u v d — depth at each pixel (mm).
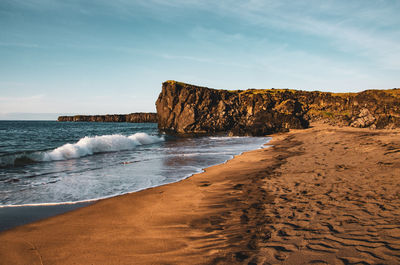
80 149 17484
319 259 3250
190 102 65375
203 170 11414
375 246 3471
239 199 6484
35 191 7801
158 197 7012
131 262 3502
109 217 5461
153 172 11000
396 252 3262
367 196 5820
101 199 6910
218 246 3900
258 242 3932
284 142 26391
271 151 18031
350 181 7352
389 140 16688
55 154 15383
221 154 17672
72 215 5613
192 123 62656
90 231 4684
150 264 3428
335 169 9352
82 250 3912
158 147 23781
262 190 7207
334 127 52125
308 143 22125
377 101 59406
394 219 4363
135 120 173375
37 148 21875
